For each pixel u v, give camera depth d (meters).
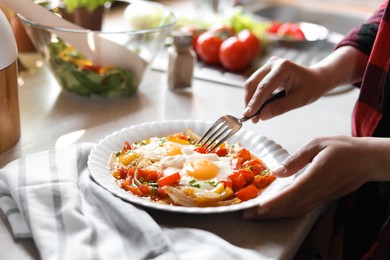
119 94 1.29
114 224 0.77
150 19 1.49
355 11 2.37
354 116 1.09
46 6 1.29
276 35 1.75
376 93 1.03
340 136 0.85
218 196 0.82
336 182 0.81
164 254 0.69
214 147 0.96
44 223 0.74
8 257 0.73
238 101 1.35
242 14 1.90
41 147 1.04
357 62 1.16
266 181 0.88
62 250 0.70
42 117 1.18
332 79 1.13
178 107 1.28
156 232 0.73
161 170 0.87
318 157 0.81
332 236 1.12
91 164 0.89
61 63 1.23
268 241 0.79
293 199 0.80
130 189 0.84
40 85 1.37
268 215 0.81
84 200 0.83
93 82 1.24
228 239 0.79
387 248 1.00
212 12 2.08
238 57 1.52
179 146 0.96
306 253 1.08
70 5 1.42
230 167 0.90
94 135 1.11
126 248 0.72
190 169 0.86
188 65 1.37
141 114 1.23
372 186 1.10
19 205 0.77
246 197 0.84
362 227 1.14
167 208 0.78
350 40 1.17
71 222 0.74
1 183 0.83
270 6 2.37
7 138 1.01
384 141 0.83
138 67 1.27
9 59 0.96
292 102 1.07
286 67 1.03
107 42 1.21
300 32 1.77
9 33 0.97
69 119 1.18
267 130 1.18
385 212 1.07
